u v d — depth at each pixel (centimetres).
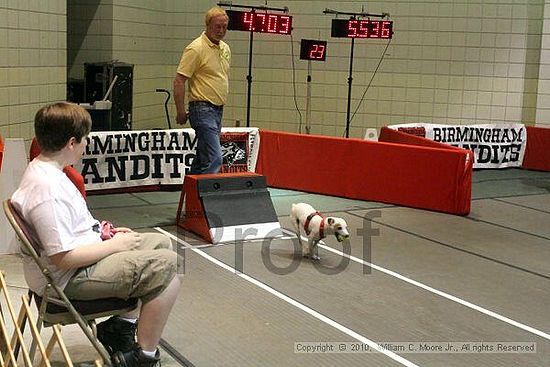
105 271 302
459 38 1176
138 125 1229
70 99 1093
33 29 892
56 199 291
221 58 668
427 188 773
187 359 373
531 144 1073
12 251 540
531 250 625
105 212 714
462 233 679
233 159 840
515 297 496
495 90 1173
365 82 1227
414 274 541
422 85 1203
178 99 660
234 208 627
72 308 295
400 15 1194
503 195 877
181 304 455
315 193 845
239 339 403
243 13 1039
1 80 831
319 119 1259
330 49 1230
